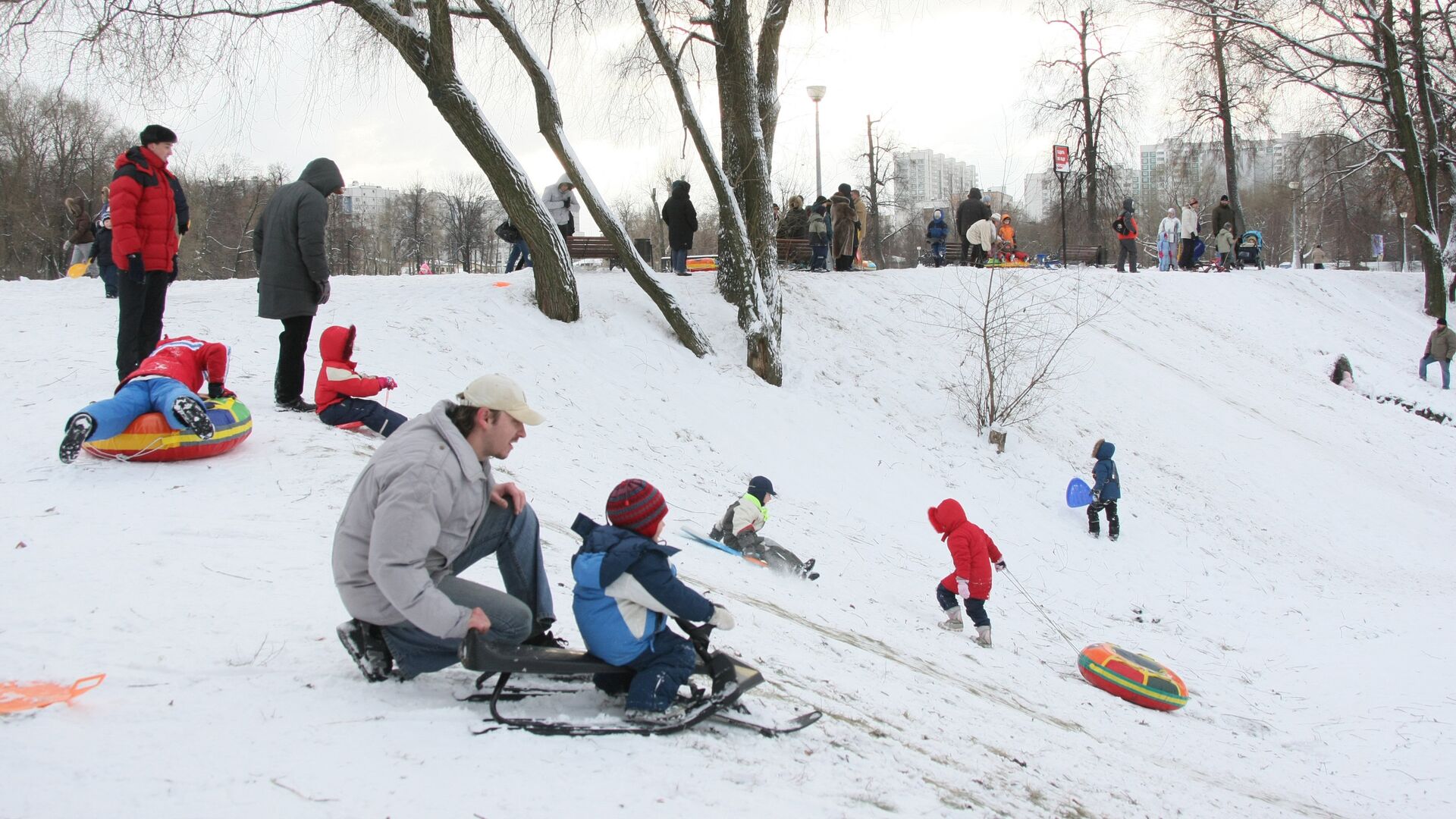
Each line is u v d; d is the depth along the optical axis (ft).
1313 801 20.59
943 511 28.32
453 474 11.69
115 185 26.61
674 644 12.61
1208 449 55.67
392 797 9.63
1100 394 57.67
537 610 13.64
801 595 25.66
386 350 39.45
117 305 42.39
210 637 13.46
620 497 12.60
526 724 11.58
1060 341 61.52
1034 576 37.93
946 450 47.78
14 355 32.55
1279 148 145.79
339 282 50.37
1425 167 101.24
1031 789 14.69
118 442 22.00
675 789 10.68
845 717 14.84
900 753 13.92
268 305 27.66
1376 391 73.67
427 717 11.58
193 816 8.96
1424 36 95.66
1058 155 89.56
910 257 176.86
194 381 23.81
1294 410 65.77
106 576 15.42
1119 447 52.85
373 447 26.35
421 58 42.68
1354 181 131.13
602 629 12.34
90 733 10.40
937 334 58.34
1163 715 25.38
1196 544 44.91
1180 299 78.54
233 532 18.13
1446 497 58.90
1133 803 16.16
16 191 132.77
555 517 25.29
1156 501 48.21
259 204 170.30
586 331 47.24
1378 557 48.47
